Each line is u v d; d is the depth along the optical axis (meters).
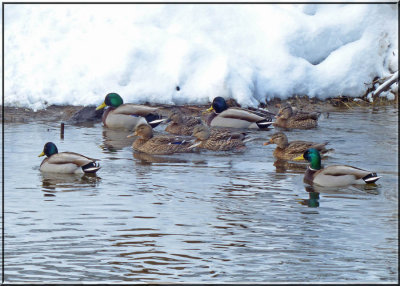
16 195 14.78
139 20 27.20
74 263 11.04
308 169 16.55
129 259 11.20
